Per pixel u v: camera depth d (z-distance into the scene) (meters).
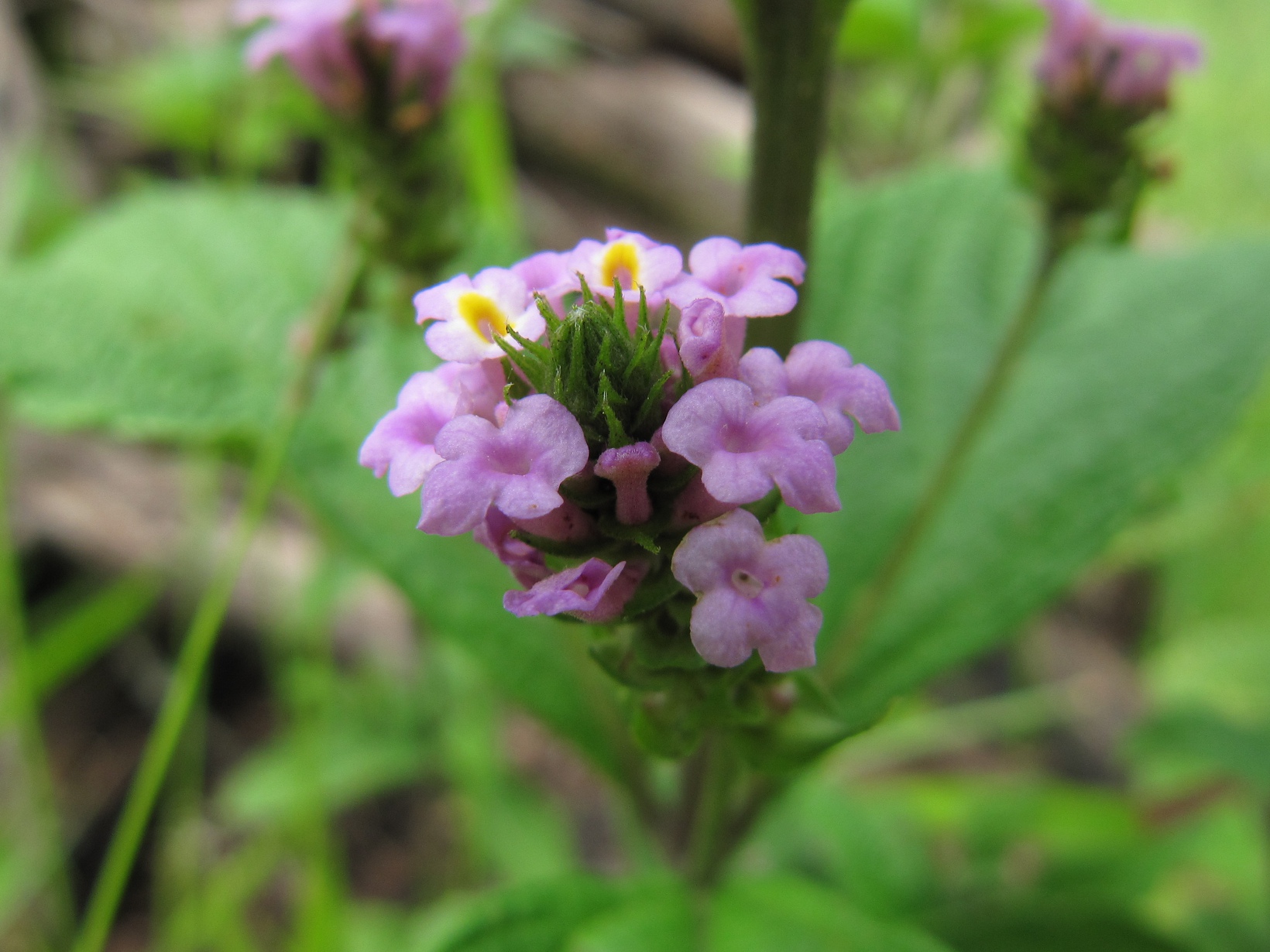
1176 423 0.11
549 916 0.09
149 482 0.21
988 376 0.11
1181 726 0.16
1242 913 0.16
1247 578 0.22
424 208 0.11
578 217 0.29
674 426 0.05
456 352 0.06
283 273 0.13
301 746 0.15
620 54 0.29
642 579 0.06
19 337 0.12
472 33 0.14
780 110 0.08
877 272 0.13
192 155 0.22
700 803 0.10
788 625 0.05
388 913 0.17
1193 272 0.12
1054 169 0.10
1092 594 0.24
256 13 0.11
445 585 0.11
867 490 0.12
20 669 0.14
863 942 0.09
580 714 0.10
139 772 0.19
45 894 0.17
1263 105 0.29
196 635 0.11
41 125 0.20
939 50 0.20
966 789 0.17
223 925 0.17
